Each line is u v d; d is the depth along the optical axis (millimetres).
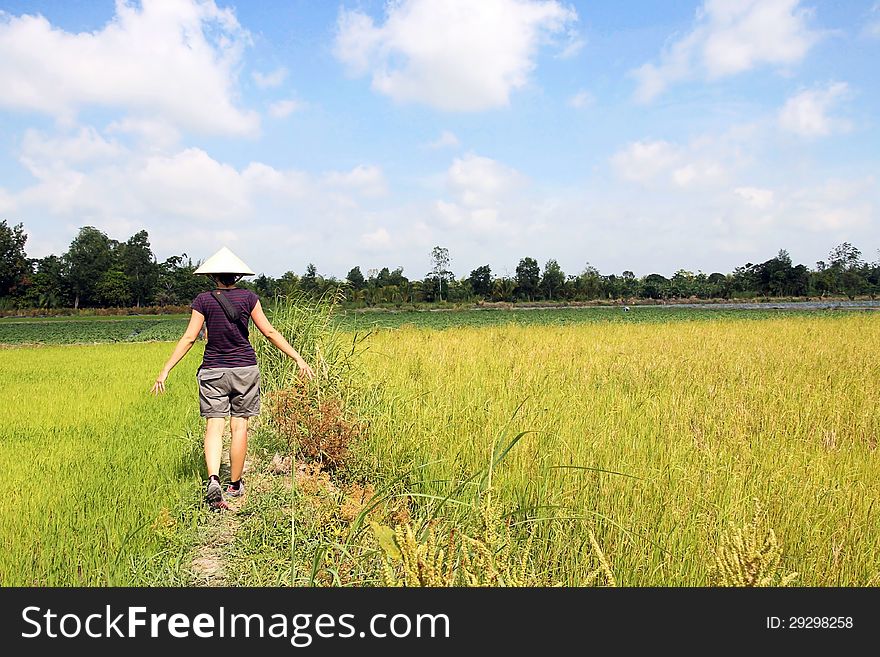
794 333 22266
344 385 8461
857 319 31703
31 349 29438
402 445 6898
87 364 20109
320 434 6977
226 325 6418
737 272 128750
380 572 4000
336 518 5023
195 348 27094
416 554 3008
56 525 5012
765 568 3000
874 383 10352
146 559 4469
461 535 3492
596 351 15203
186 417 9977
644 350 16109
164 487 6156
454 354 14039
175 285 115812
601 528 4367
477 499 4168
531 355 13367
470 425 6910
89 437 8492
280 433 7922
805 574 3912
